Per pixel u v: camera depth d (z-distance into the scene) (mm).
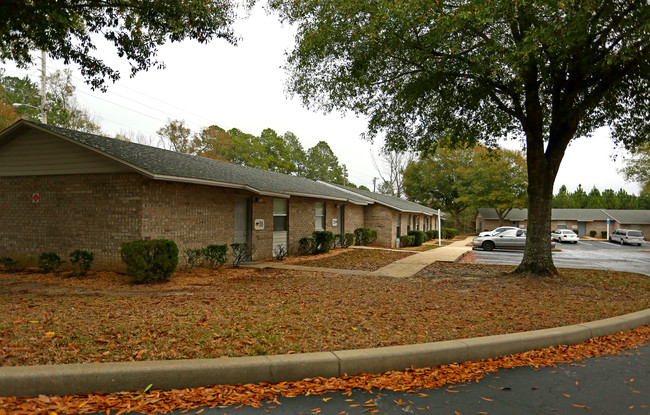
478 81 10188
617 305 7758
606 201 86562
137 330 4855
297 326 5391
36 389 3381
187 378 3686
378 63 10773
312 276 10984
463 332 5445
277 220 15695
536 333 5344
